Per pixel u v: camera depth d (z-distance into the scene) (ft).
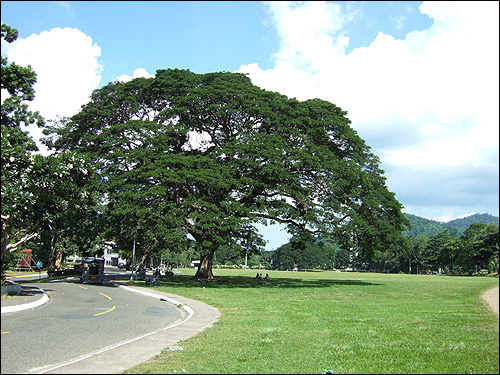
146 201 113.91
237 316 53.42
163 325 46.16
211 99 121.39
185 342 35.27
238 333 39.96
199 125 127.65
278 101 123.95
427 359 28.91
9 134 67.46
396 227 131.23
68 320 47.19
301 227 133.59
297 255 587.27
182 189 121.60
